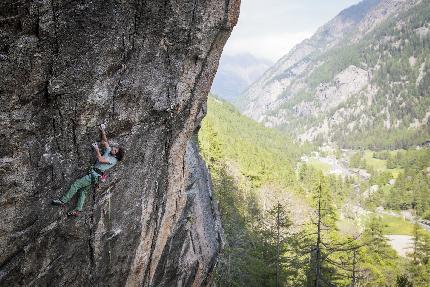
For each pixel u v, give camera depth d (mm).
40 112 8914
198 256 19188
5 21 7637
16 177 8867
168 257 16781
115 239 12594
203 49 12227
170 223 15719
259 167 91312
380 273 57375
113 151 10703
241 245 39000
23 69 8234
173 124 12992
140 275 14898
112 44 9641
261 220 58531
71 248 11109
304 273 43219
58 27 8406
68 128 9648
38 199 9531
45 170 9453
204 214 20766
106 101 10227
